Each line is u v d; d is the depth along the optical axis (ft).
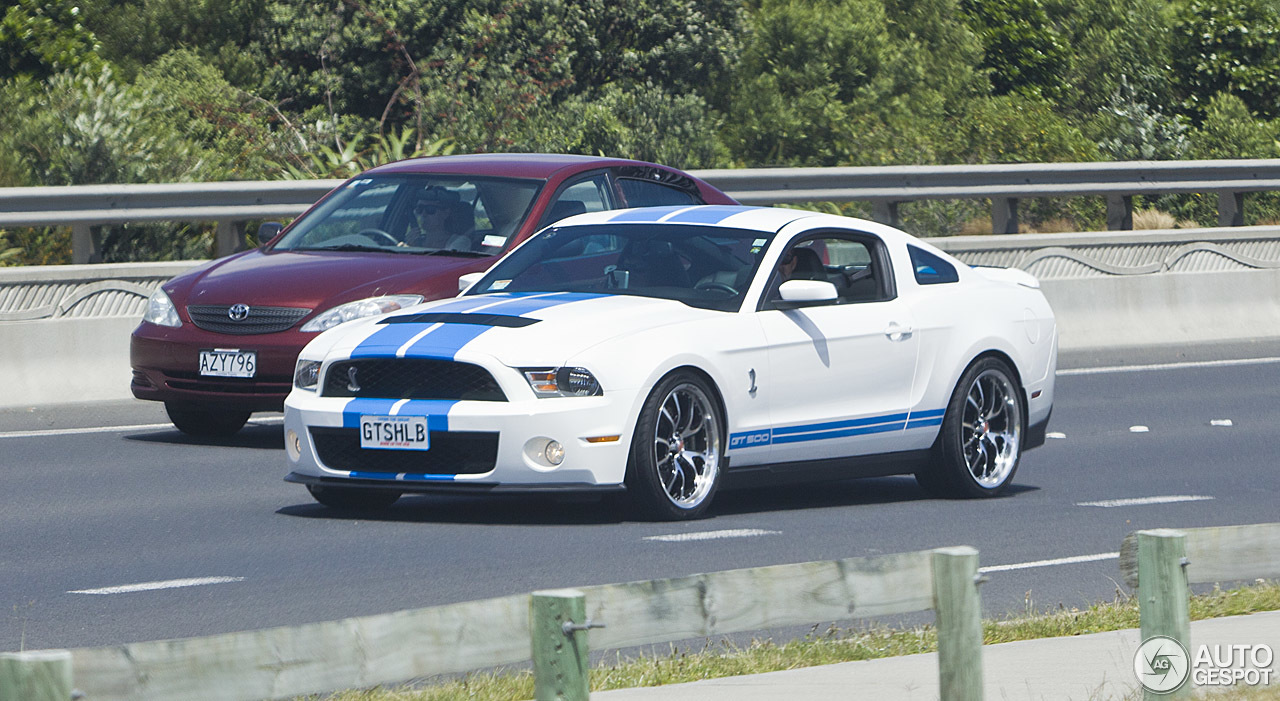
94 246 158.92
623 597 45.21
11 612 74.13
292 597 76.84
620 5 359.87
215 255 191.62
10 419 136.15
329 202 134.00
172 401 122.52
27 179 194.70
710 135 329.11
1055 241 194.59
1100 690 58.95
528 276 104.06
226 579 80.89
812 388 100.32
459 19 333.21
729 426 96.73
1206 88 382.63
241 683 38.70
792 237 103.24
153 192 157.69
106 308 146.72
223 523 95.81
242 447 125.18
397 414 91.61
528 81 311.68
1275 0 389.19
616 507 100.42
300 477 95.40
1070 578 85.10
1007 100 335.26
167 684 37.65
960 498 108.99
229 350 119.85
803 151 379.35
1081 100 403.95
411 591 78.07
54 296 143.95
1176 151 322.96
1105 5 426.10
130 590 78.54
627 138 297.53
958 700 48.80
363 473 92.94
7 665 33.35
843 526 97.45
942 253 112.16
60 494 105.29
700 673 63.16
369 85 327.47
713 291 99.76
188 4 335.47
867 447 103.65
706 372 95.30
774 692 59.41
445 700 59.31
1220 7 386.93
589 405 90.79
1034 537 95.81
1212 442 135.95
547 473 90.27
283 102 318.24
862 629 73.00
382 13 327.88
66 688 33.55
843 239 106.11
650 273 101.60
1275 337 204.85
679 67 364.17
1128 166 218.18
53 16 281.54
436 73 320.50
